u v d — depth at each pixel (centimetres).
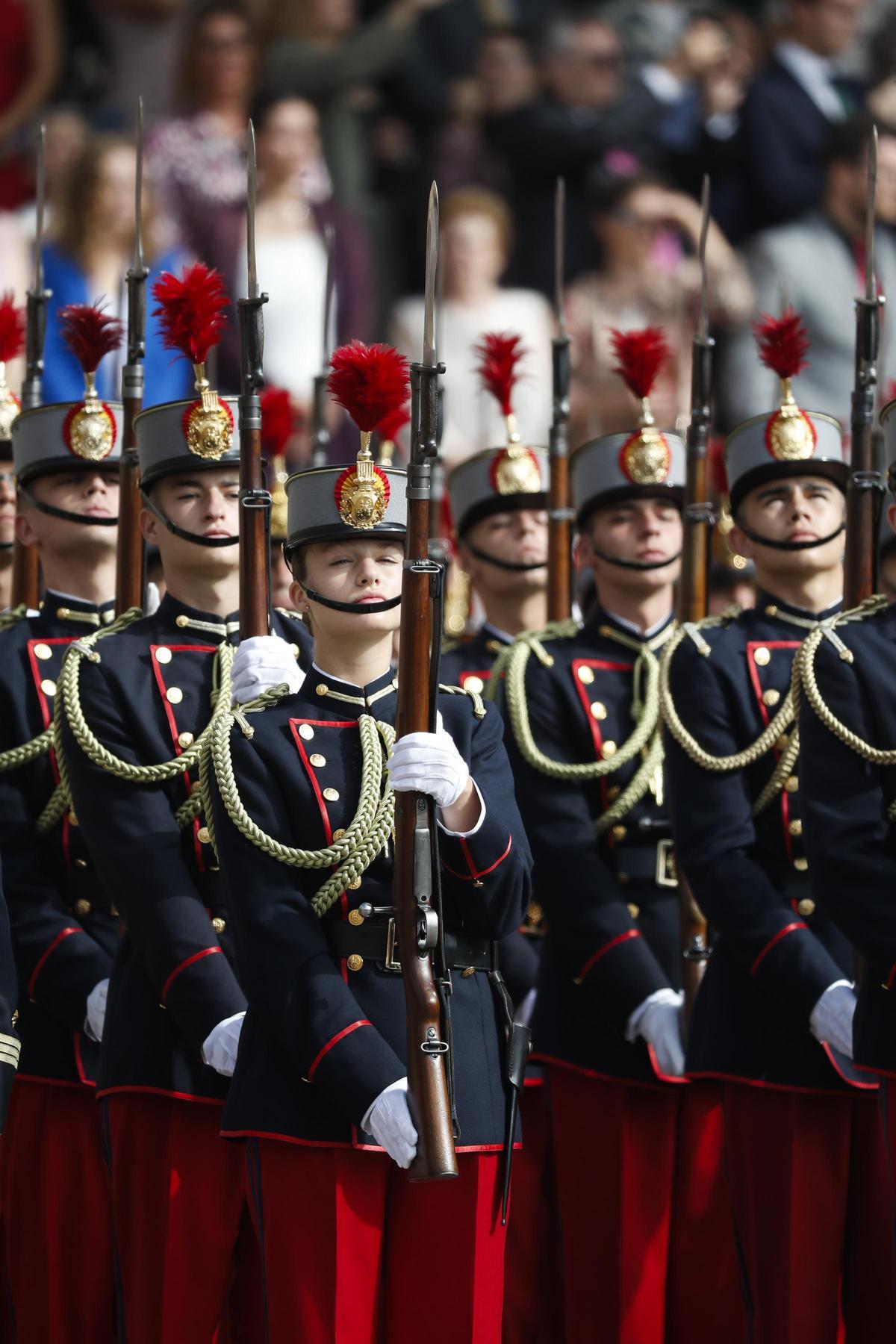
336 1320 1744
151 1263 2034
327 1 4531
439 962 1720
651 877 2408
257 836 1800
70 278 3700
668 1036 2278
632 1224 2342
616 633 2511
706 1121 2334
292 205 4162
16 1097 2225
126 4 4500
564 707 2450
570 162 4547
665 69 4706
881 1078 1925
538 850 2386
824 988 2055
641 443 2481
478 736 1866
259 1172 1783
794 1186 2092
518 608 2700
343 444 3962
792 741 2197
